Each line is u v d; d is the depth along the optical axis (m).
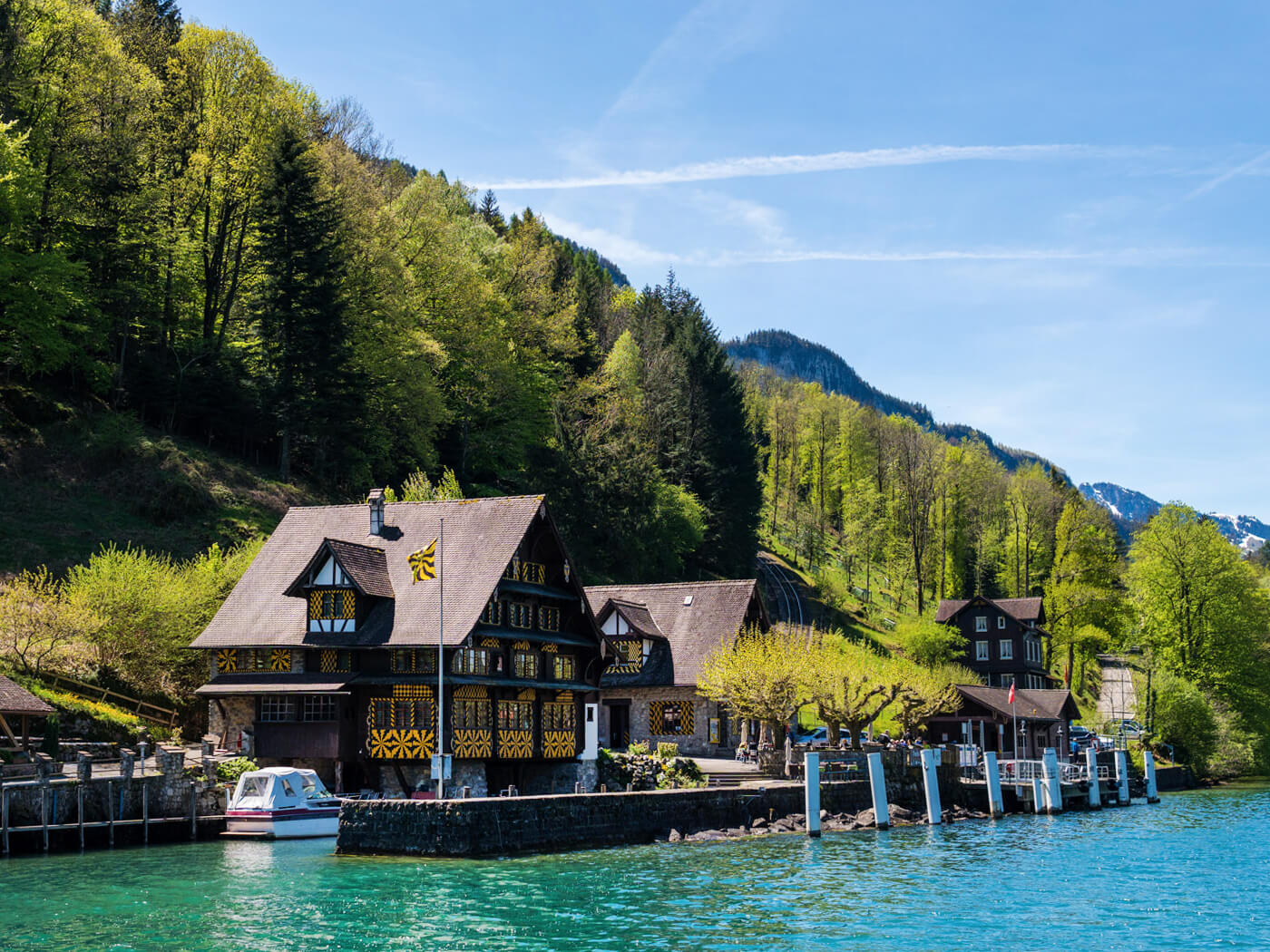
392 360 87.56
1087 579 124.94
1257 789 94.38
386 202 101.56
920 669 84.88
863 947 29.64
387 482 91.81
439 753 45.59
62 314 72.38
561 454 95.44
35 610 54.22
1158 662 110.62
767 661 62.31
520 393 101.81
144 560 59.47
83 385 79.25
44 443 71.31
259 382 85.12
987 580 150.25
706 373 121.75
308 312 81.06
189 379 83.50
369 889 35.34
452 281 100.62
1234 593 110.75
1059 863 44.97
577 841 44.97
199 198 86.50
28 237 74.94
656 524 100.00
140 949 27.88
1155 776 83.62
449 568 55.47
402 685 52.69
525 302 112.19
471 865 39.84
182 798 44.94
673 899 34.91
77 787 41.41
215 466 78.25
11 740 44.75
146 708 56.44
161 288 85.56
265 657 54.28
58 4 78.44
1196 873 42.88
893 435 182.38
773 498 167.38
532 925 30.97
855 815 57.44
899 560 146.75
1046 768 68.81
